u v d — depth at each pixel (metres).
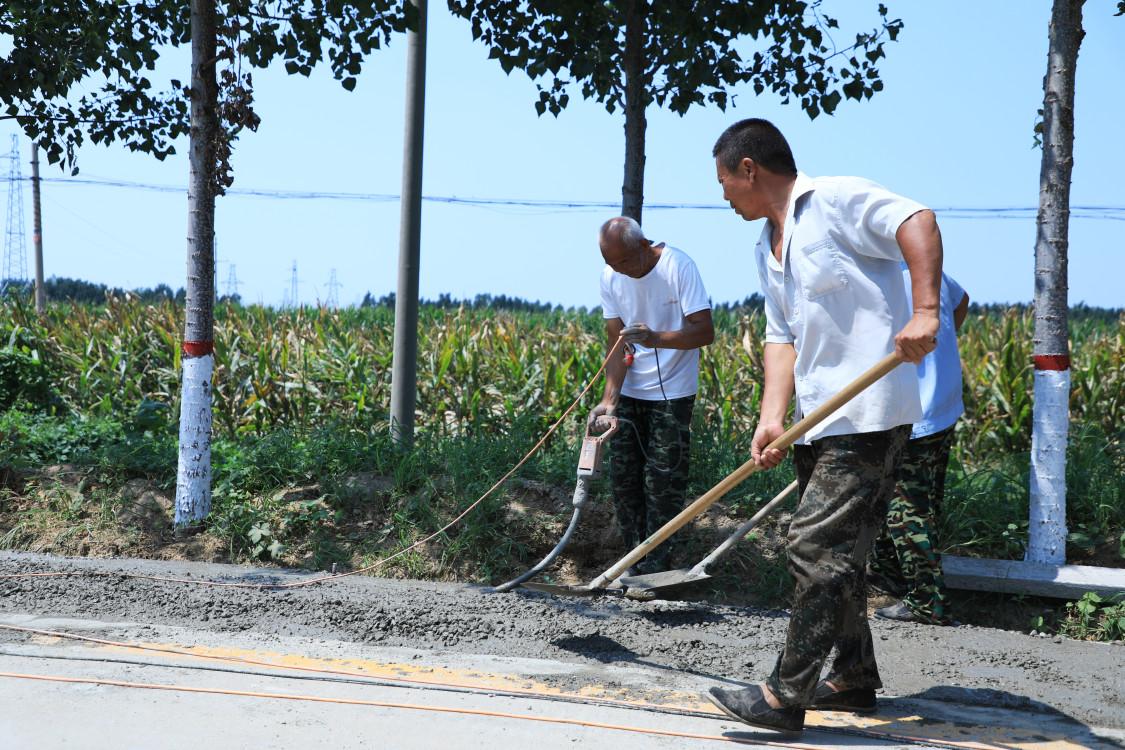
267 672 3.70
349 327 13.79
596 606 4.85
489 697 3.48
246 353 9.88
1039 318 5.40
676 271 4.94
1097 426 7.46
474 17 6.96
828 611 3.09
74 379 10.48
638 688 3.66
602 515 6.05
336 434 7.16
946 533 5.78
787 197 3.30
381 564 5.86
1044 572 5.18
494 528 6.02
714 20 6.46
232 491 6.50
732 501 6.09
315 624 4.49
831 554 3.11
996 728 3.33
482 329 10.74
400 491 6.45
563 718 3.28
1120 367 9.05
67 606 4.69
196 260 6.22
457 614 4.59
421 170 7.57
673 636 4.43
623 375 4.96
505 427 8.76
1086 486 6.02
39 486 6.79
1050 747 3.14
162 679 3.57
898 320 3.16
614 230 4.88
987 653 4.25
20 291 12.51
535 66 6.99
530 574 4.62
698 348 5.07
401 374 7.57
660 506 5.11
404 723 3.19
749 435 7.27
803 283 3.21
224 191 6.28
